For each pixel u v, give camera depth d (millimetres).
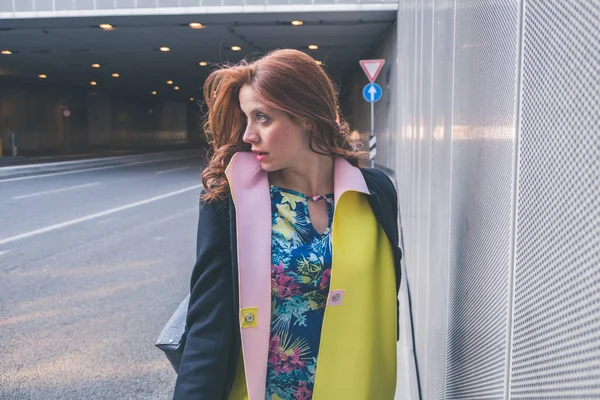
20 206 12211
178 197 14078
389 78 17766
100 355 4281
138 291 5938
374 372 1445
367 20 16656
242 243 1371
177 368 1701
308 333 1409
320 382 1392
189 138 68500
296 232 1427
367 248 1433
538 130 846
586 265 650
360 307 1411
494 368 1091
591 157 644
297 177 1481
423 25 4145
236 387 1422
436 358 2105
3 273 6684
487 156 1211
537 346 818
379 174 1594
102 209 11930
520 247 925
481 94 1306
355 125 30922
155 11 15859
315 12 15766
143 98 55094
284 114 1386
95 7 15984
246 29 18391
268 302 1374
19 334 4711
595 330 619
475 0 1409
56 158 30641
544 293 797
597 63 630
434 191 2461
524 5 932
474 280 1335
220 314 1356
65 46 22094
